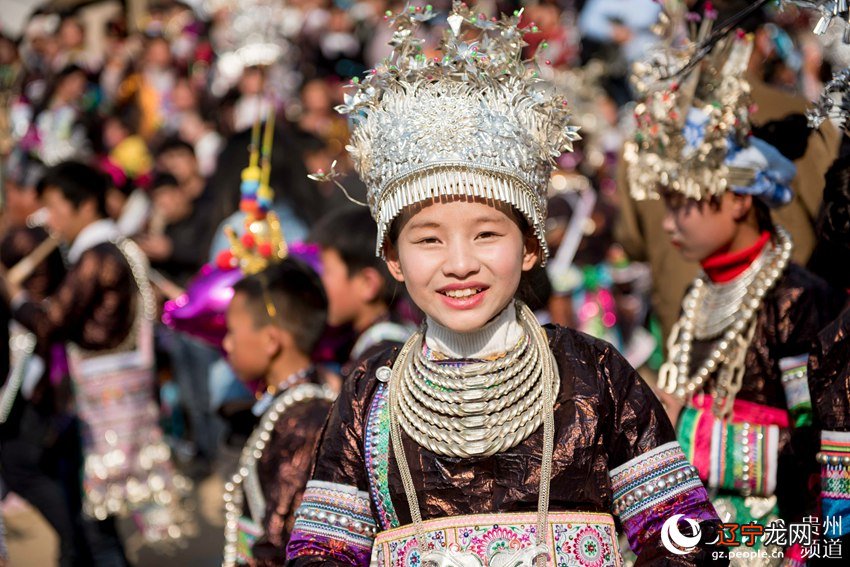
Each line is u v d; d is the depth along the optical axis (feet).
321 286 19.47
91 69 63.98
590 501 12.09
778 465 16.70
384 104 12.42
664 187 17.54
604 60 45.85
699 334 17.57
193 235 41.39
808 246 19.04
